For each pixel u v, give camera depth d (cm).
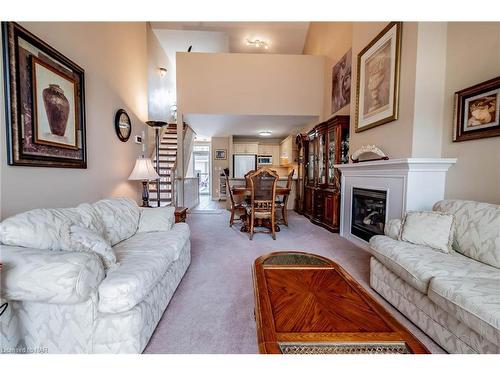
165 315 169
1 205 156
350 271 245
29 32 171
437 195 242
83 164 232
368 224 318
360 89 336
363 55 328
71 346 123
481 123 203
